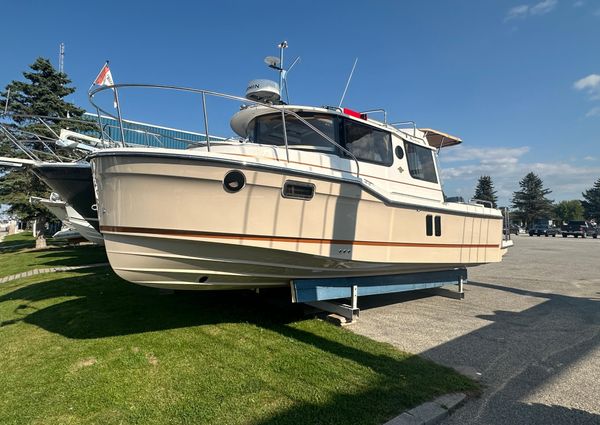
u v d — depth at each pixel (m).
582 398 3.04
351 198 4.55
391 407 2.83
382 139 5.48
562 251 17.67
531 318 5.47
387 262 5.09
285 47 6.46
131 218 3.67
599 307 6.21
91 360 3.72
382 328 4.92
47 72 17.25
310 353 3.92
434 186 6.30
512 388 3.21
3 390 3.13
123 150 3.45
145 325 4.83
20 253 14.52
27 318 5.23
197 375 3.39
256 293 6.29
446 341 4.39
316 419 2.68
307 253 4.30
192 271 4.14
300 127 5.00
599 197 68.00
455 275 6.82
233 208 3.81
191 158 3.51
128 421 2.68
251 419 2.69
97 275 8.52
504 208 8.14
